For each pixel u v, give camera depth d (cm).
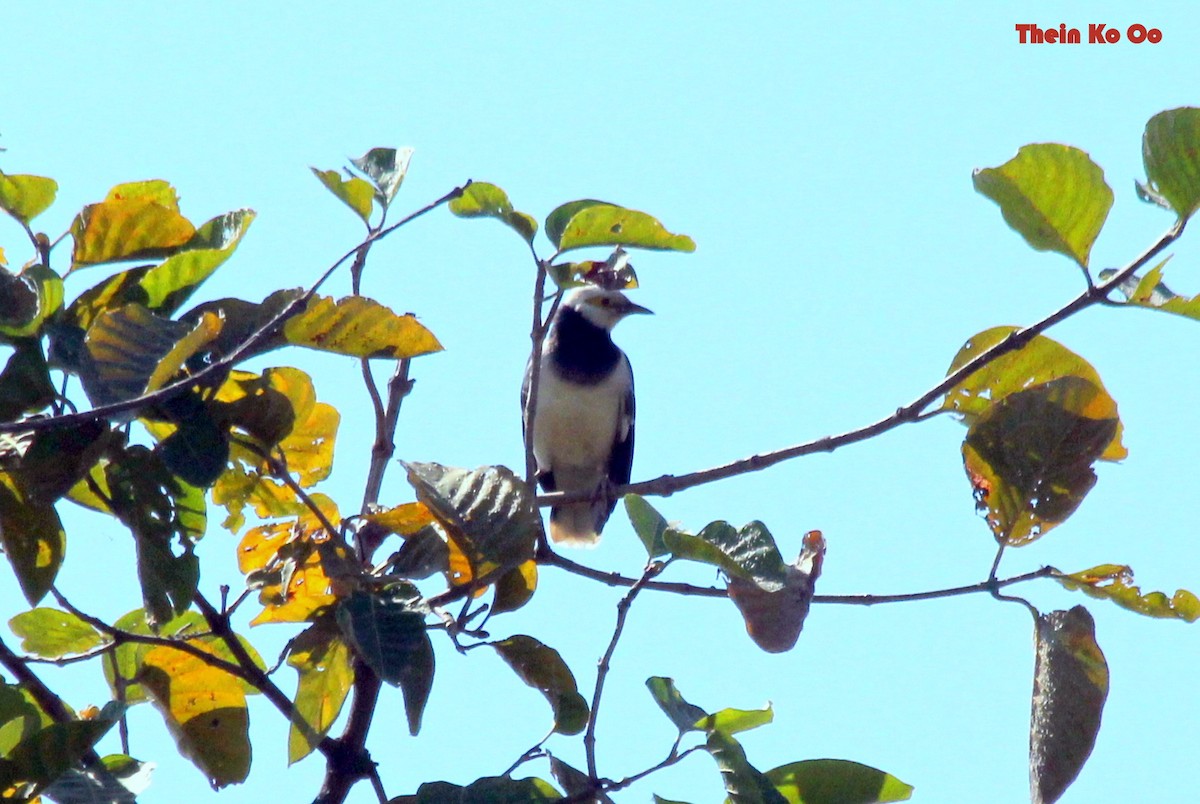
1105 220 765
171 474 786
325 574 762
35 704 772
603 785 732
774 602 729
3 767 665
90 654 794
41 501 726
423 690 718
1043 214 770
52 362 745
